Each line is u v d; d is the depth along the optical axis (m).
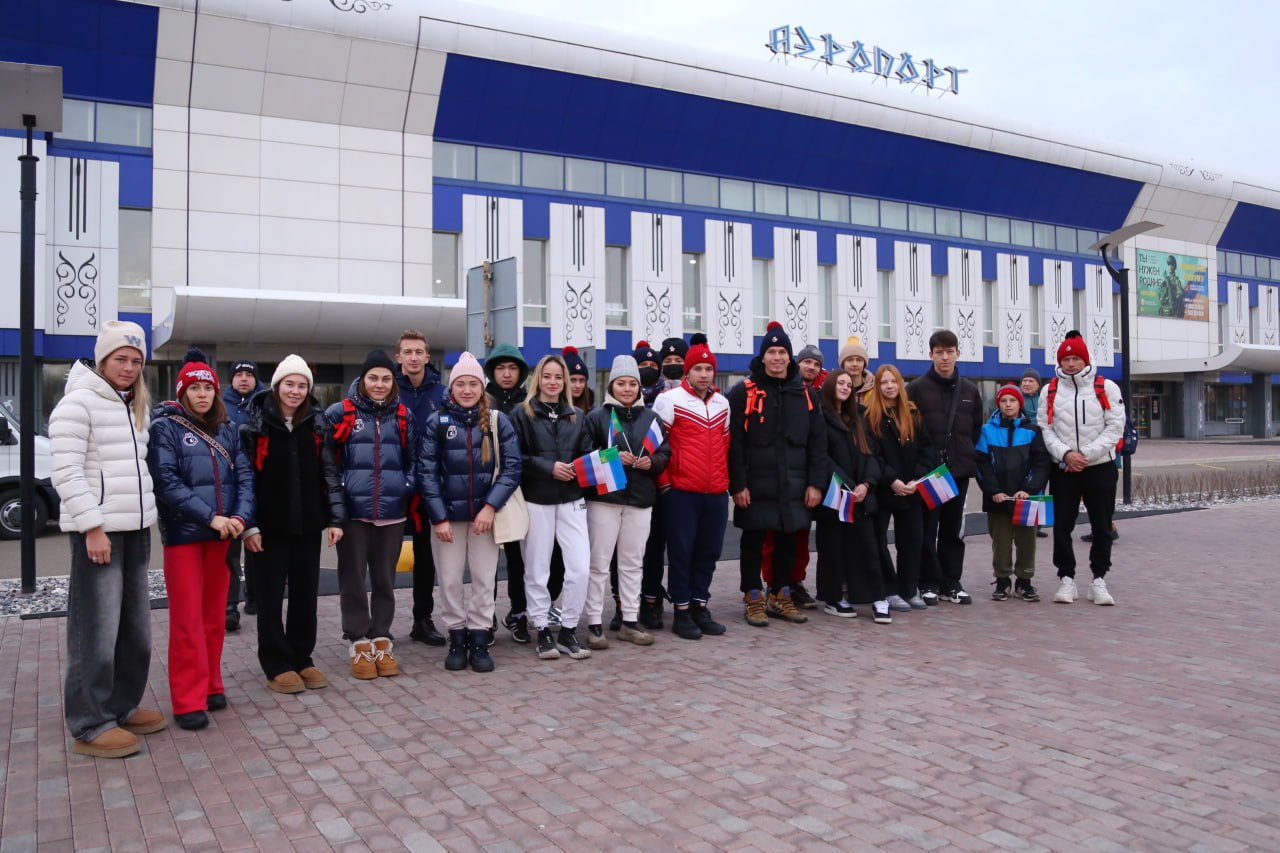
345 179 22.98
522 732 4.54
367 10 22.03
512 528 5.76
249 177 21.97
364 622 5.61
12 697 5.14
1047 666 5.65
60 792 3.83
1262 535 11.55
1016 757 4.14
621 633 6.54
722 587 8.54
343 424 5.53
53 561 10.11
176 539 4.66
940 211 33.53
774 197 29.61
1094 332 38.12
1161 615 7.07
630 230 26.78
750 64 27.27
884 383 7.15
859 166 30.69
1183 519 13.38
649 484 6.36
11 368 20.12
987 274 34.62
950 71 33.94
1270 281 46.34
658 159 27.20
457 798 3.74
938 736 4.42
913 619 7.08
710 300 28.09
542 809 3.63
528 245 25.56
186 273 21.36
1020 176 34.59
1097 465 7.44
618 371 6.28
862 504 6.96
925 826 3.45
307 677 5.38
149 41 20.42
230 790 3.84
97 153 20.56
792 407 6.79
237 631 6.81
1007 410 7.65
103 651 4.28
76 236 20.38
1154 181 38.59
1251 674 5.44
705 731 4.52
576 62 24.52
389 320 20.33
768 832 3.42
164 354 21.19
